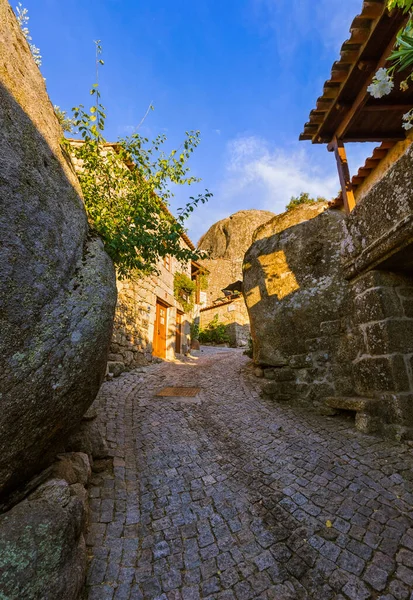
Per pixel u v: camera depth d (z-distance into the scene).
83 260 2.33
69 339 1.91
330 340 4.64
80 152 3.36
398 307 3.39
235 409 4.77
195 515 2.38
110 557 1.96
